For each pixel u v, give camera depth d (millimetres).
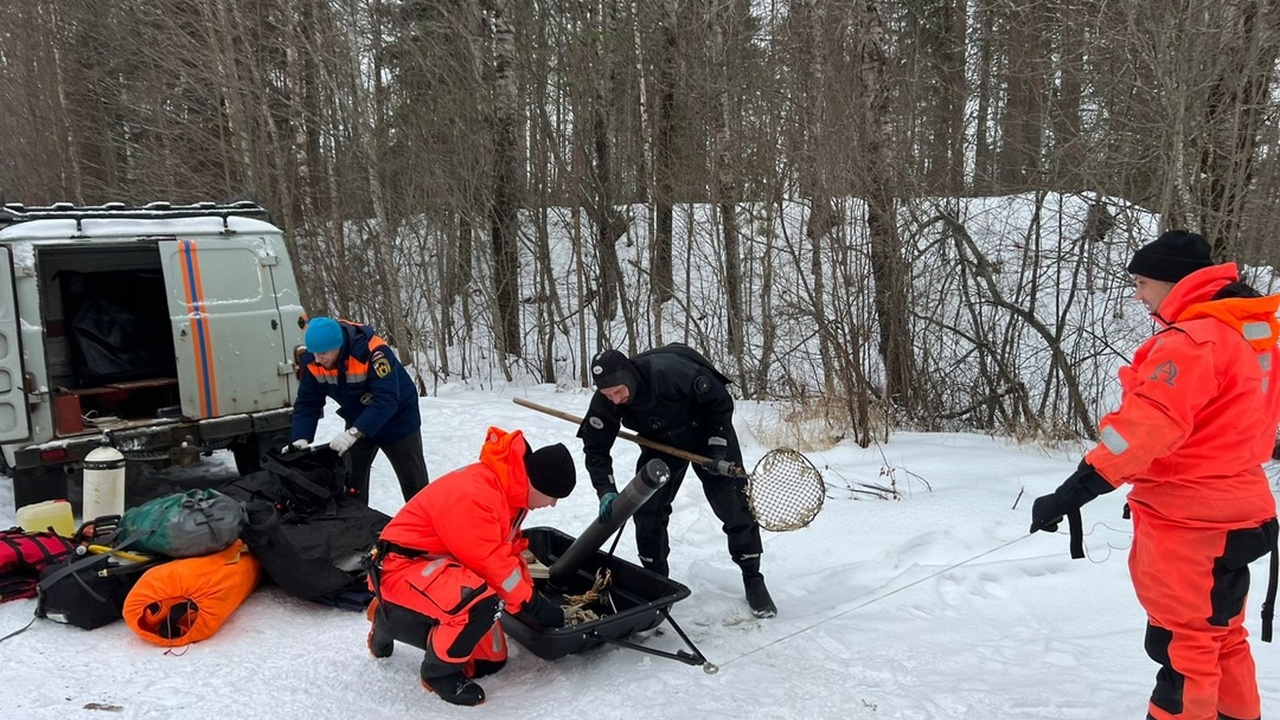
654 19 13430
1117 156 8789
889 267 9086
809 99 9398
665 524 4406
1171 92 7184
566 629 3412
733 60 12562
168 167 15008
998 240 10992
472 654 3516
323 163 15477
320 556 4191
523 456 3369
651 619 3705
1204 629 2621
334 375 5102
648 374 3980
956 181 10852
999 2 10125
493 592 3334
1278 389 2627
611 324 16094
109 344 6996
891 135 9781
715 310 13523
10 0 17344
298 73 14875
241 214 6695
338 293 14773
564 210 16328
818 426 8562
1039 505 2721
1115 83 8484
